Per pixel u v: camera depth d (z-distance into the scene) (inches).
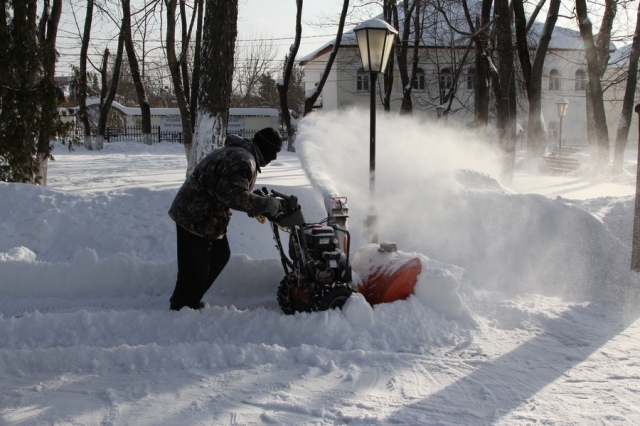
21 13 435.5
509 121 570.3
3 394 133.4
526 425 117.3
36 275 219.6
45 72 456.8
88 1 639.8
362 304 171.0
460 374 143.9
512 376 142.6
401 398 130.5
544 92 1686.8
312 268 176.6
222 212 177.9
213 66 399.5
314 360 150.1
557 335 171.8
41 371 147.3
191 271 179.3
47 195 300.5
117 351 151.9
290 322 169.9
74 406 127.6
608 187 604.4
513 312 190.2
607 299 207.3
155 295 217.5
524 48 596.7
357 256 211.3
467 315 183.3
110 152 1289.4
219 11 395.5
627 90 696.4
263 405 127.3
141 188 314.2
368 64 251.3
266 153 178.7
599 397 130.3
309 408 125.3
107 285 220.8
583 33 700.7
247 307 203.3
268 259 225.3
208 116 402.9
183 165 917.8
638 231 224.4
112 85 1293.1
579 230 239.6
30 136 451.2
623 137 703.7
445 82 1504.7
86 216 286.4
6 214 286.5
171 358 150.1
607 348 160.9
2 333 169.9
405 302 182.1
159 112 1824.6
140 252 272.8
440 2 810.8
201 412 124.3
